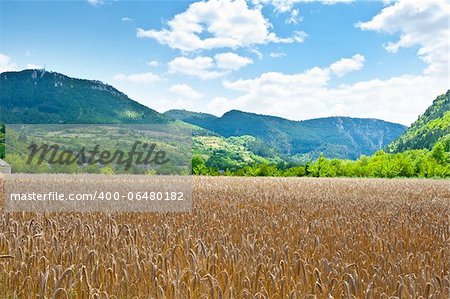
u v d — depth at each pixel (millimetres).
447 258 8906
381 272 7551
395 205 20016
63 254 8133
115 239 9266
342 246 9742
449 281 6777
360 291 6766
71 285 6230
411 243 10344
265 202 19406
